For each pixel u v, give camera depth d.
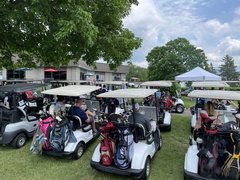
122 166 3.63
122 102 7.17
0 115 5.19
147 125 4.18
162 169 4.27
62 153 4.47
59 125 4.48
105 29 8.30
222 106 7.17
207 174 3.31
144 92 4.38
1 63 9.98
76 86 5.63
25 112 5.62
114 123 3.78
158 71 32.88
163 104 7.35
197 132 3.88
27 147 5.36
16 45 8.12
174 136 6.39
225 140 3.31
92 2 7.11
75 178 3.94
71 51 7.66
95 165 3.80
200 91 4.38
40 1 5.84
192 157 3.62
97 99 7.58
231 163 3.21
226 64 61.62
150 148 4.11
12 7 6.02
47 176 4.00
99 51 8.55
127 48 9.27
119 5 7.70
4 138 5.02
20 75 21.27
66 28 5.56
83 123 5.11
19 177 3.95
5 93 6.34
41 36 6.89
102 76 31.11
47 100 7.59
